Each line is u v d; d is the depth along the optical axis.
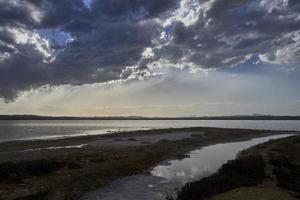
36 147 44.88
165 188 21.27
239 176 21.50
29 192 17.64
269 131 94.44
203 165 30.89
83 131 110.19
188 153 40.81
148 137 65.75
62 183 20.27
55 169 23.80
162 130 92.19
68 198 18.23
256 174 22.36
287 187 19.39
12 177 20.30
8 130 116.25
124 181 23.25
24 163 23.45
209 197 17.31
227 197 16.92
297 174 22.98
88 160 28.84
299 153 38.66
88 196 19.23
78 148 41.78
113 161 28.61
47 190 18.44
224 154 39.88
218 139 63.88
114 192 20.20
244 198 16.67
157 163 31.91
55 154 34.25
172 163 32.09
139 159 30.92
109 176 23.94
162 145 46.53
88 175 22.78
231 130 93.56
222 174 21.78
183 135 72.00
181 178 24.62
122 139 59.75
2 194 16.91
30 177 21.25
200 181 20.08
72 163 25.88
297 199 16.77
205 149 46.28
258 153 37.88
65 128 143.62
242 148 47.75
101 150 38.75
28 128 139.62
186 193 17.84
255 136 75.94
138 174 25.91
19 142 52.38
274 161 27.53
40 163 23.45
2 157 32.09
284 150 40.72
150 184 22.39
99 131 108.94
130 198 18.88
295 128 133.00
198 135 70.75
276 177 22.00
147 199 18.69
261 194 17.42
